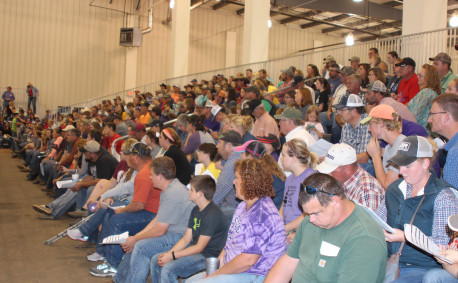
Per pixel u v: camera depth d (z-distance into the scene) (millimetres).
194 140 6094
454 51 6898
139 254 3818
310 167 3404
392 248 2674
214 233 3471
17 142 15555
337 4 17781
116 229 4449
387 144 3832
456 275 2059
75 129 8578
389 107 3418
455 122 2883
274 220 2797
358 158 4031
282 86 8578
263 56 12203
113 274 4469
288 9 20562
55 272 4570
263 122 5672
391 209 2678
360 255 2012
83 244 5574
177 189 4047
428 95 4664
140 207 4562
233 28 22844
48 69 19500
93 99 20281
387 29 22203
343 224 2123
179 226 4043
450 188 2467
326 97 7109
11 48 18828
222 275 2775
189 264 3416
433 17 7352
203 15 22078
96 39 20281
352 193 3098
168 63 21688
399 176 3170
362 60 8445
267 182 2875
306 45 24000
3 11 18625
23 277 4398
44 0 19297
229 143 4230
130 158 4922
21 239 5684
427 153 2496
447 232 2389
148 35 21234
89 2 20078
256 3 12047
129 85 20797
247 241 2783
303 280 2193
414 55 7047
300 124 4680
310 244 2242
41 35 19312
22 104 19156
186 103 8977
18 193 8867
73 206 7105
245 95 6637
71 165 8258
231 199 4227
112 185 5824
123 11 20719
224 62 22719
